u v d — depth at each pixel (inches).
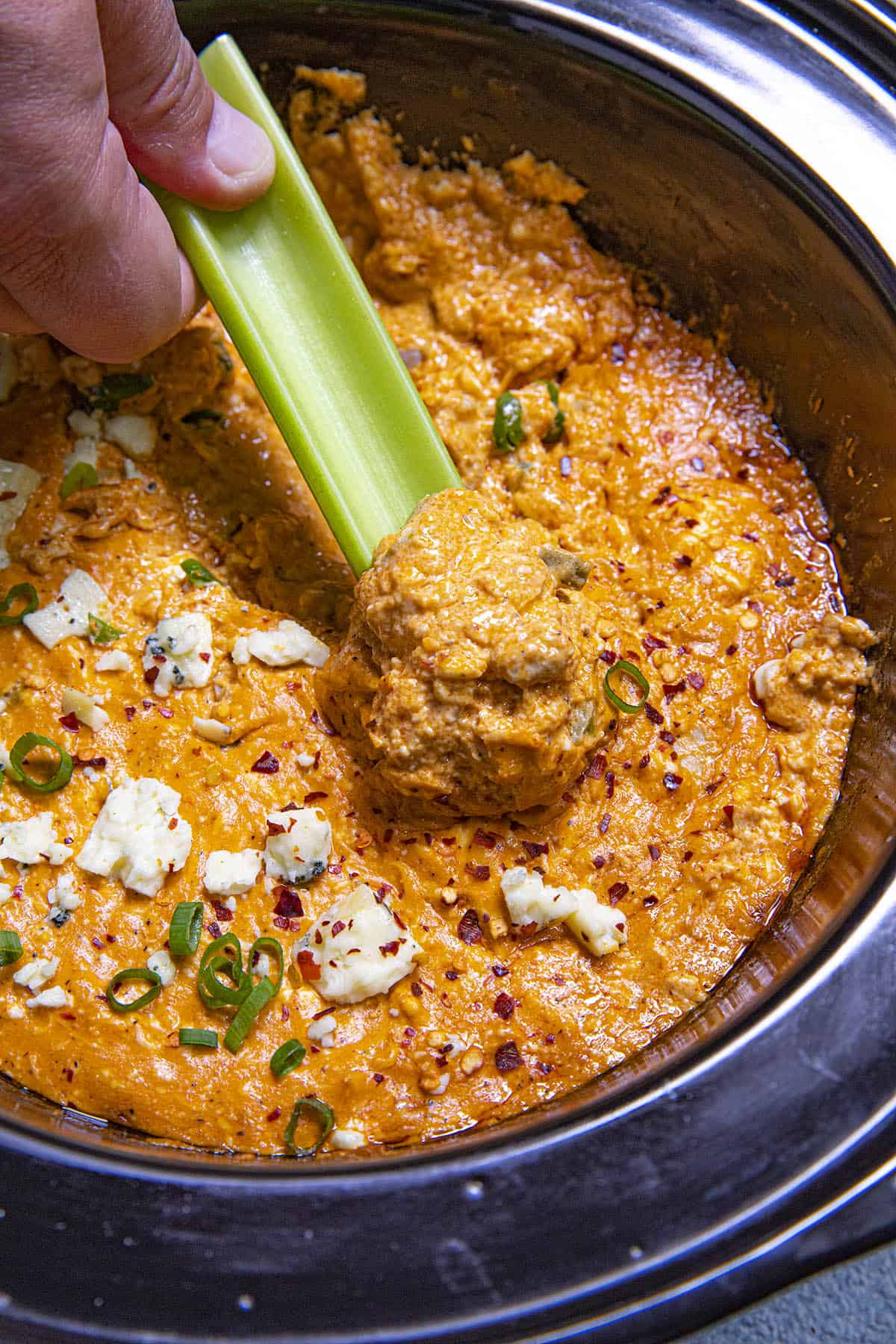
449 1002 13.1
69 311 13.2
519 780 13.1
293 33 15.0
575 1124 11.6
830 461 14.9
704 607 14.4
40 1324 11.1
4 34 11.5
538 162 15.6
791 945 12.7
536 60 14.7
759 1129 11.6
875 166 13.9
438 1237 11.3
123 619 14.3
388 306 16.4
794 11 14.4
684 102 14.3
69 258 12.7
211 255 13.9
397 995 13.0
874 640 14.2
